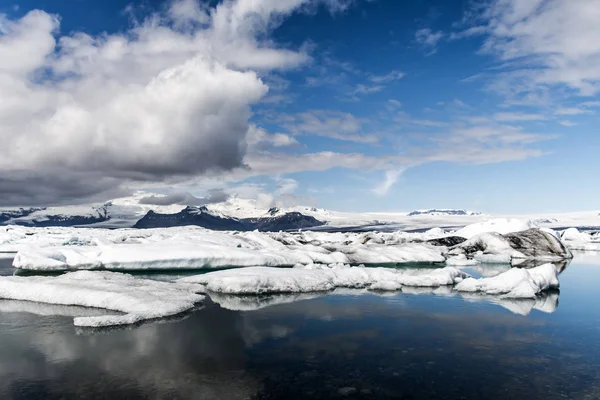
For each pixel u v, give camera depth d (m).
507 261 33.72
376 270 22.33
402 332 12.03
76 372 8.78
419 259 32.34
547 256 37.94
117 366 9.13
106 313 14.10
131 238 42.31
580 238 59.00
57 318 13.37
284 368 9.05
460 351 10.24
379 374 8.71
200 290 17.97
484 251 38.28
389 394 7.73
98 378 8.44
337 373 8.76
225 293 18.14
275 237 45.06
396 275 21.62
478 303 16.30
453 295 18.08
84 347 10.46
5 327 12.31
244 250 28.67
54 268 25.58
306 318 13.70
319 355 9.91
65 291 15.95
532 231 40.72
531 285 17.95
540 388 7.99
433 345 10.74
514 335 11.71
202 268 26.62
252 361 9.50
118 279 18.88
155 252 26.52
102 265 25.94
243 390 7.89
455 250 39.19
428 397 7.60
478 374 8.72
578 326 12.67
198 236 34.81
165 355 9.88
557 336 11.61
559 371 8.88
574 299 17.17
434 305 15.90
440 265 31.66
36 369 8.95
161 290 16.77
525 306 15.77
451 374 8.72
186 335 11.60
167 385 8.10
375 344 10.84
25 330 12.00
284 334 11.79
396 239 51.06
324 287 19.56
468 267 30.61
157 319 13.43
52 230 74.00
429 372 8.83
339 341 11.09
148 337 11.38
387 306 15.73
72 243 40.25
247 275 18.94
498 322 13.20
